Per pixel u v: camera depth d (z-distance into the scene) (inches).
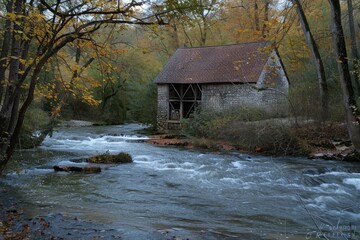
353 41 860.6
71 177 451.2
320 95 757.3
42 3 218.8
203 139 801.6
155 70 1525.6
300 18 770.2
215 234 231.6
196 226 260.4
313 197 381.1
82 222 250.1
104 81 293.4
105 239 213.9
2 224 242.8
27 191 368.5
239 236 232.8
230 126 780.0
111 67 277.0
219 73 1010.7
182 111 1073.5
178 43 1531.7
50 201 328.8
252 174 494.0
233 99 976.3
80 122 1376.7
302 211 324.8
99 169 496.7
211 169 527.8
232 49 1076.5
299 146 665.6
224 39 1551.4
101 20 223.5
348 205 351.3
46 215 269.0
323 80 759.1
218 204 341.7
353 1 1029.8
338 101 807.7
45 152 649.0
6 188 378.6
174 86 1110.4
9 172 437.4
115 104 1494.8
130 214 292.2
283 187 424.5
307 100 756.0
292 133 676.1
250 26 1118.4
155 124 1130.7
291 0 496.4
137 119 1368.1
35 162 547.2
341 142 673.0
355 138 481.4
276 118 786.2
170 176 475.5
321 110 734.5
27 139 639.1
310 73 1029.2
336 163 580.1
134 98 1379.2
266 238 230.1
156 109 1143.6
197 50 1138.7
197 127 885.2
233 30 1247.5
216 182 444.8
